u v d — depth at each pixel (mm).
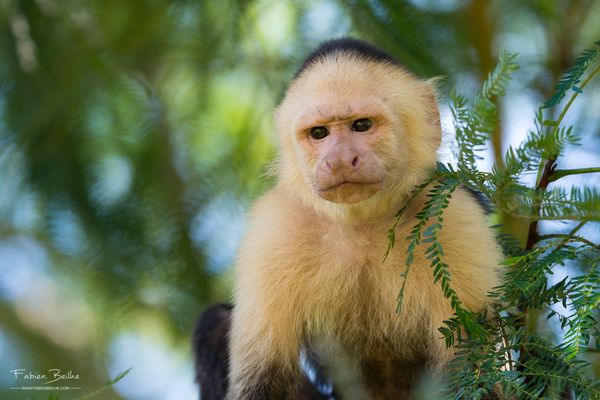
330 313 9141
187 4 12633
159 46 13195
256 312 9109
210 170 12797
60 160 12539
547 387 6441
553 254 6688
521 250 8898
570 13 13750
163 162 12867
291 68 12336
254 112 12797
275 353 9188
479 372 6629
